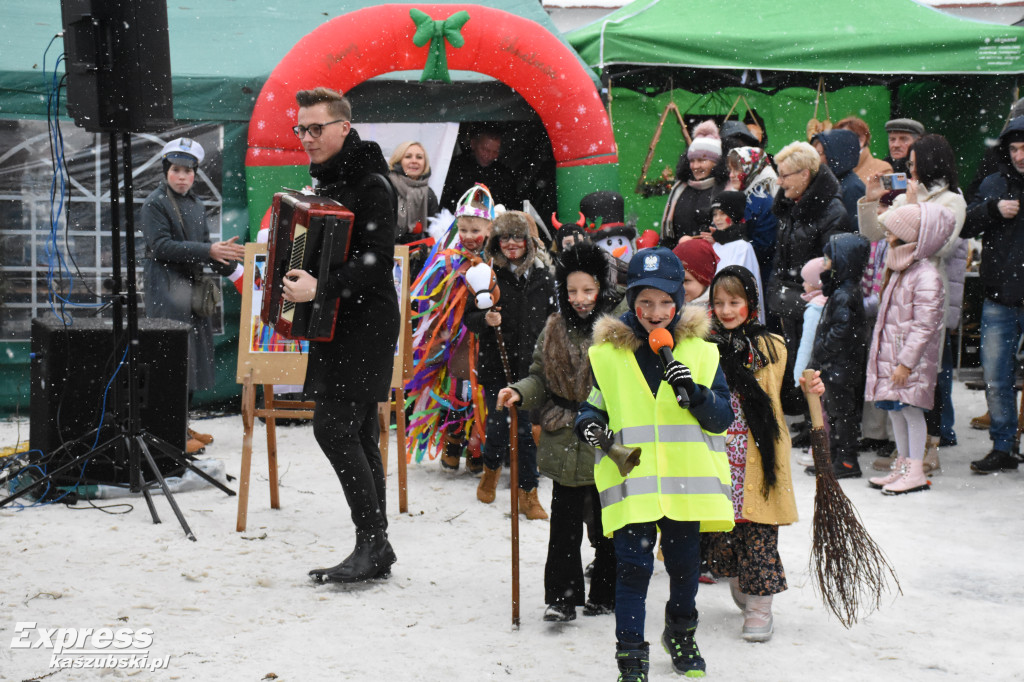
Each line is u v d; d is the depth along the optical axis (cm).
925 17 962
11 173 792
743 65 899
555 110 821
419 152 768
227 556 456
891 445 691
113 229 538
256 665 338
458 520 529
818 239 688
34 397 572
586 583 438
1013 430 652
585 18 1348
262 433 761
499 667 342
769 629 373
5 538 474
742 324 393
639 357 336
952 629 385
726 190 713
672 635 341
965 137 1034
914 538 504
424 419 621
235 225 817
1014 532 514
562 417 380
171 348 575
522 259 548
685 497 322
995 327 647
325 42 781
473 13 802
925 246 589
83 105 525
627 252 670
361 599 407
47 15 861
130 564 441
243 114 807
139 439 533
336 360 413
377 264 406
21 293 802
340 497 569
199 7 902
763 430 375
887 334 602
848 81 1016
